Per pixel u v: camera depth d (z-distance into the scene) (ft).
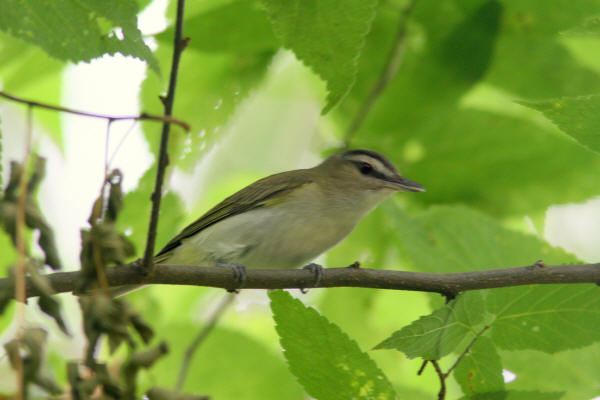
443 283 27.94
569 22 36.91
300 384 23.61
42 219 17.62
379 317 42.63
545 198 41.16
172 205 33.30
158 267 27.96
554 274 27.14
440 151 41.27
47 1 20.34
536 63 38.99
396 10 38.37
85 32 20.58
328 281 29.68
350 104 41.63
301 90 50.49
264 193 39.70
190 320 38.63
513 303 27.25
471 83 39.52
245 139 51.01
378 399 23.32
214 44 34.06
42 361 15.20
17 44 36.24
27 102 18.01
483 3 37.40
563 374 30.96
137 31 21.09
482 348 25.64
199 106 34.73
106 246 18.79
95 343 16.99
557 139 39.78
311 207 39.29
